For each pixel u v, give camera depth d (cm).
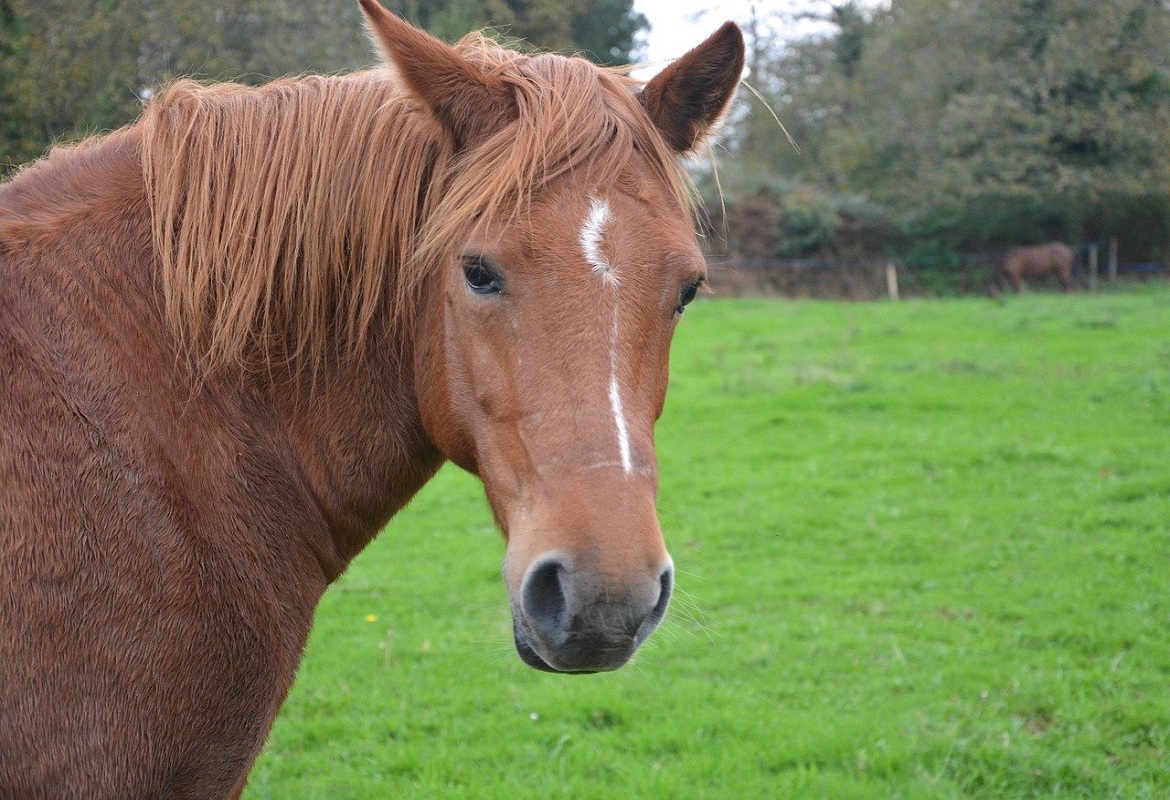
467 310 199
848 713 425
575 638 176
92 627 181
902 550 633
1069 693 434
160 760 190
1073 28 2559
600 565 174
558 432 184
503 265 191
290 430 220
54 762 178
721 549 646
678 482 795
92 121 691
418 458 238
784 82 3528
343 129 222
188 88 233
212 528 201
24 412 184
